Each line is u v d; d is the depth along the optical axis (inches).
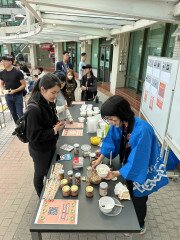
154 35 214.1
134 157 53.8
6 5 634.8
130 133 55.3
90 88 178.1
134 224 47.1
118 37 273.1
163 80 114.7
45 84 64.0
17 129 71.6
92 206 52.1
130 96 246.1
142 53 239.8
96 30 258.7
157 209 92.0
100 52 376.8
